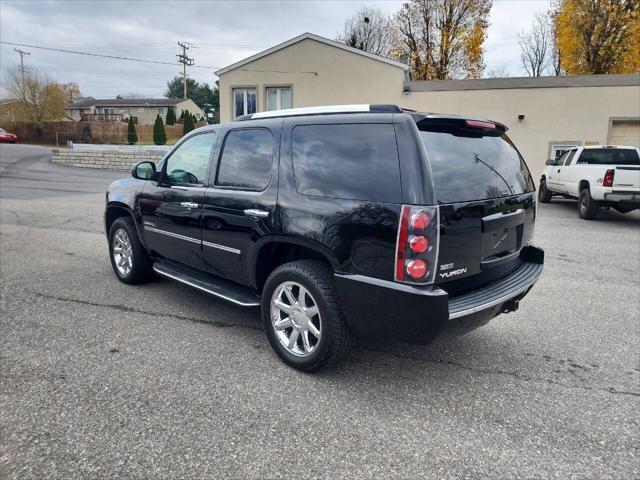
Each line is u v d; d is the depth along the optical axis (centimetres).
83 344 354
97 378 303
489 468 227
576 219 1074
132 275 491
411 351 358
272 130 335
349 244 276
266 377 310
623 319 436
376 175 271
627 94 1542
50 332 375
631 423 267
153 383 298
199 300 459
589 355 358
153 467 221
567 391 303
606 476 223
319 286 293
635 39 2241
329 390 296
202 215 378
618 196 980
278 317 329
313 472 221
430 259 253
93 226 848
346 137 291
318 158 302
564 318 438
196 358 335
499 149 332
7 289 482
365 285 270
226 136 374
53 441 238
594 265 641
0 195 1265
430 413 274
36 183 1581
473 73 3094
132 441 240
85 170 2162
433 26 3066
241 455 232
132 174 452
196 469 221
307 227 296
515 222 327
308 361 309
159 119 3484
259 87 1858
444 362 341
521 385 310
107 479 213
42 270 556
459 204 268
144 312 424
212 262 380
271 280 323
